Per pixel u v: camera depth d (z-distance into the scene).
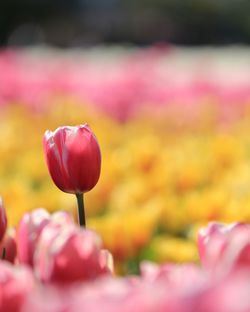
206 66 19.20
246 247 1.59
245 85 14.93
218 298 1.20
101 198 5.99
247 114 12.08
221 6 63.38
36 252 1.94
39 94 14.66
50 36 58.72
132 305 1.26
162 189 5.89
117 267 4.33
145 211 5.07
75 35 57.81
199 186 6.68
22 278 1.63
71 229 1.81
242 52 46.78
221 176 6.88
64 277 1.75
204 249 1.97
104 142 9.52
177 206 5.25
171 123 11.70
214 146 7.38
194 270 1.77
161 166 6.65
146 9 62.88
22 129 10.49
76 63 23.50
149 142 8.44
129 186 6.12
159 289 1.31
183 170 6.48
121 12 62.47
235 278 1.32
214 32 63.44
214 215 4.99
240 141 9.30
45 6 60.75
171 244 4.36
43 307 1.31
